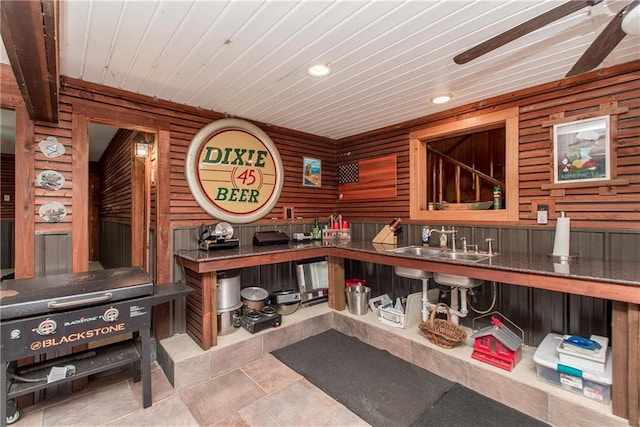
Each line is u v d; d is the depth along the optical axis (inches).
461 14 64.0
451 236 123.6
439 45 75.9
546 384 77.3
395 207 145.0
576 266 79.7
